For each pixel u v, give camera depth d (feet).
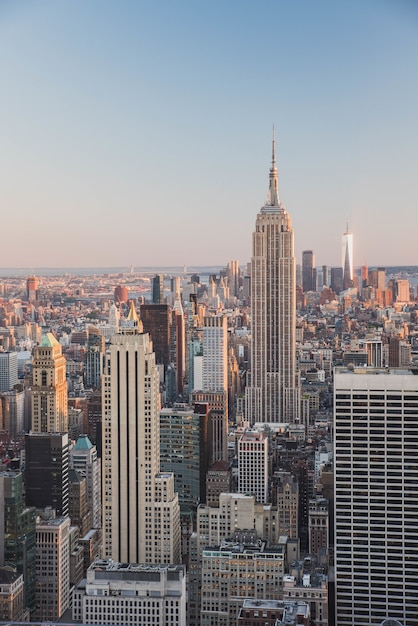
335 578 580.30
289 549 626.64
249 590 593.01
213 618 592.19
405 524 575.38
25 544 602.03
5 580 575.38
